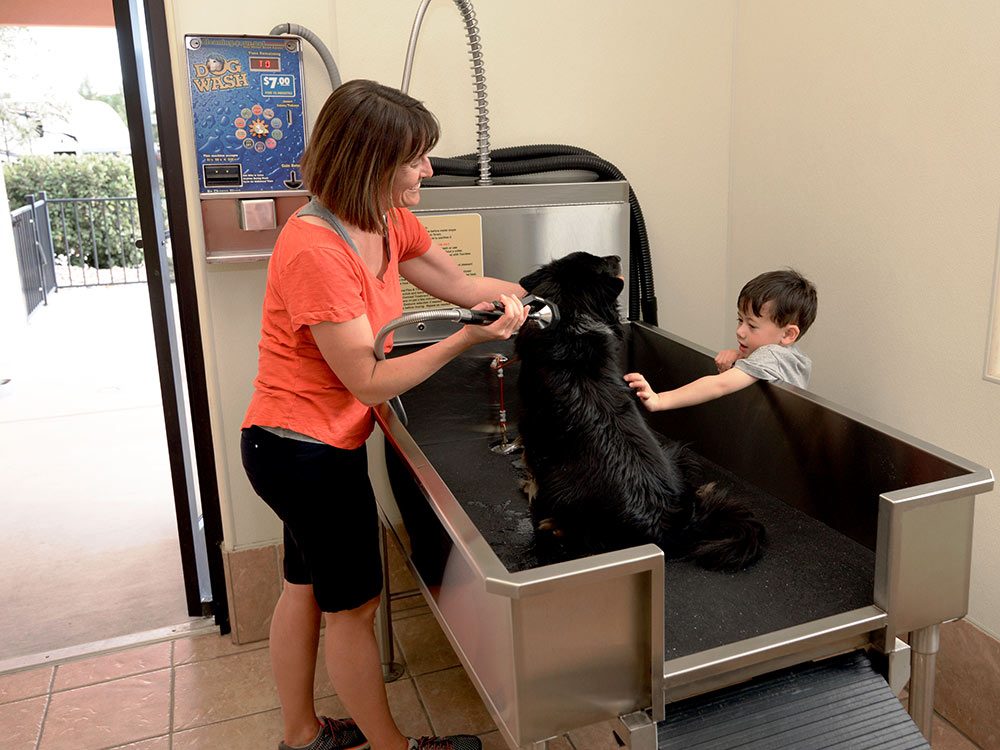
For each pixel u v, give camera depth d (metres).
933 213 1.94
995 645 1.92
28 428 4.57
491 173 2.35
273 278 1.52
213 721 2.17
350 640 1.70
